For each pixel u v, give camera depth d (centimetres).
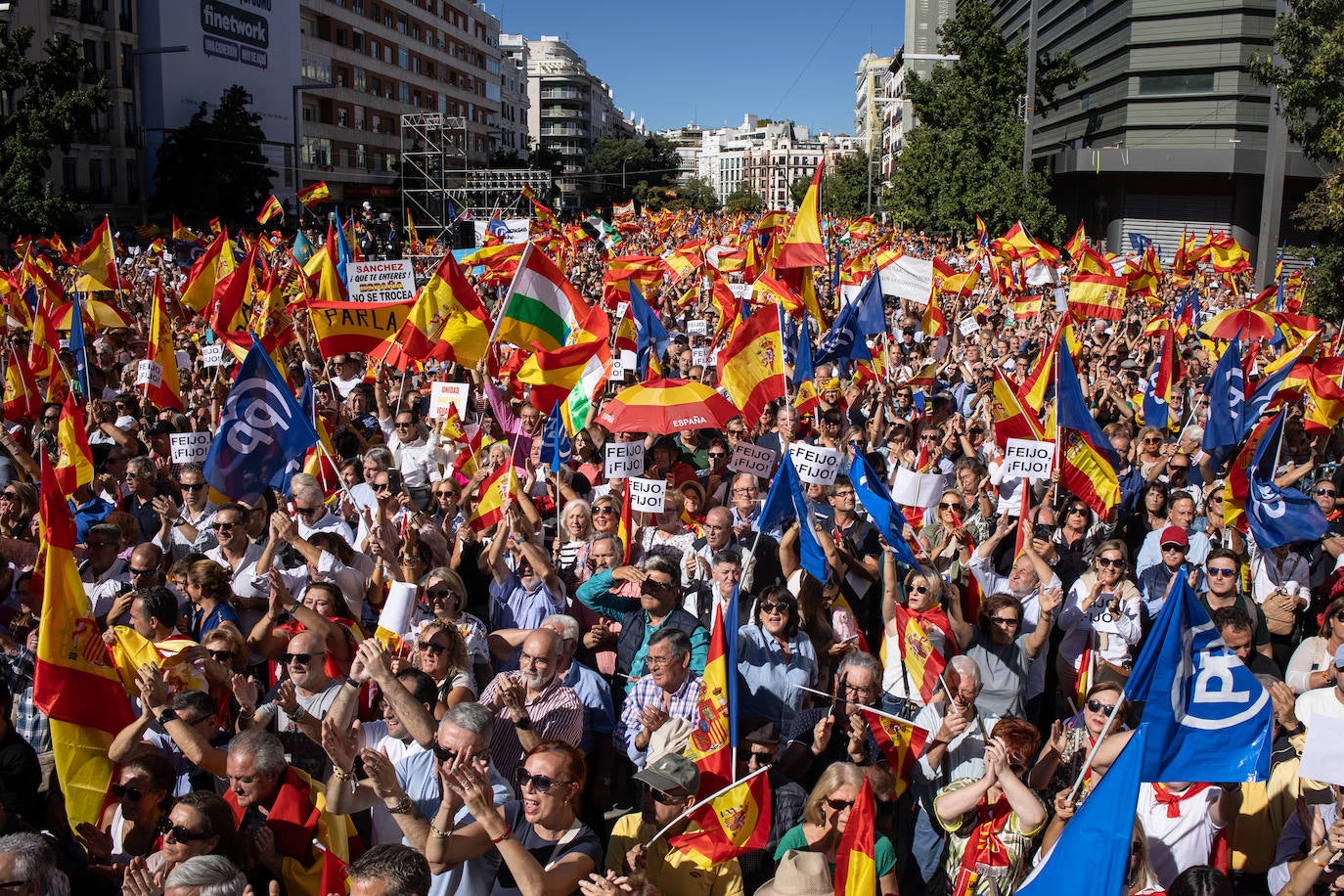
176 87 5778
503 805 486
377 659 496
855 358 1310
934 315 1742
